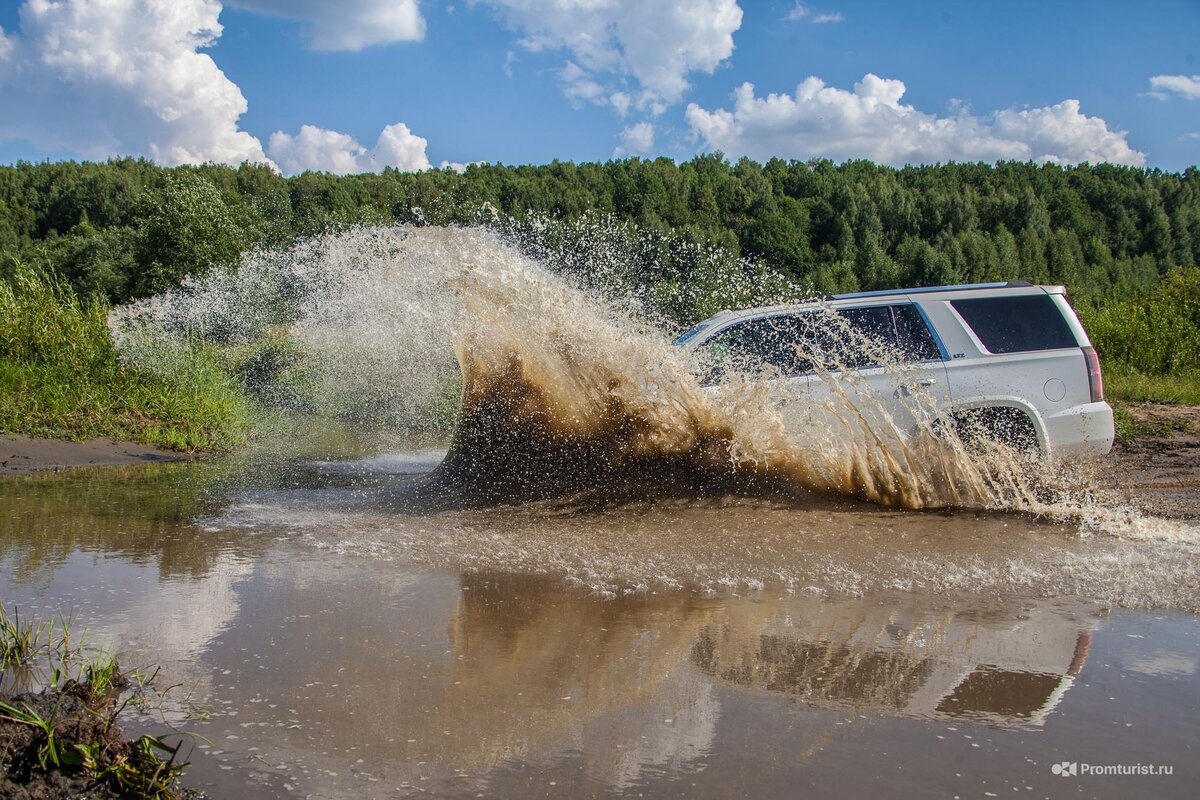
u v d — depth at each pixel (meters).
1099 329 17.86
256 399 13.89
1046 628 3.31
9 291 11.20
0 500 6.00
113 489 6.55
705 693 2.68
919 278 101.25
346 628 3.25
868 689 2.72
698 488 6.00
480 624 3.32
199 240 38.12
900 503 5.77
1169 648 3.09
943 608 3.56
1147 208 143.62
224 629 3.21
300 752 2.27
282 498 6.15
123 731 2.36
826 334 6.32
